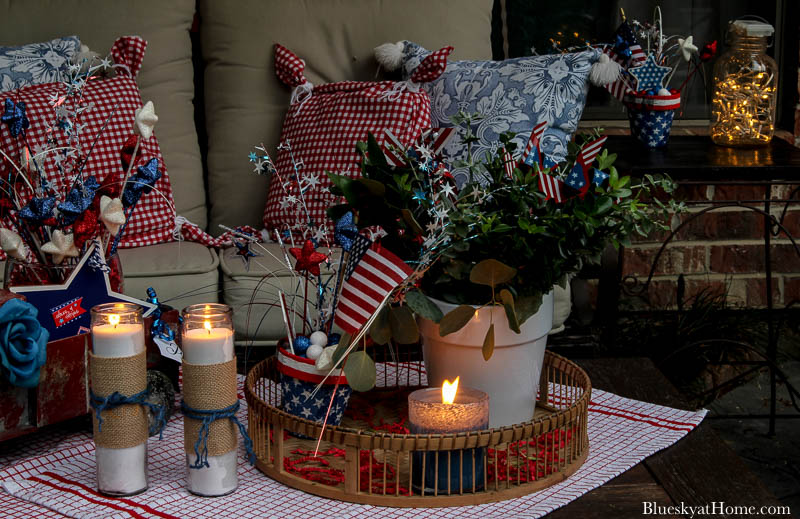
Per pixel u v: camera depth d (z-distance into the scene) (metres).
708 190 2.66
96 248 1.12
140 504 0.93
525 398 1.12
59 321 1.09
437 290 1.09
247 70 2.25
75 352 1.08
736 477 1.01
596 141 1.04
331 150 2.02
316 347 1.07
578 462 1.02
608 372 1.38
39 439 1.13
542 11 2.75
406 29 2.26
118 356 0.93
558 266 1.04
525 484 0.96
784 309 2.67
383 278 0.98
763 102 2.23
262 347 1.81
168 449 1.09
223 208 2.24
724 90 2.26
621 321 2.60
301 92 2.18
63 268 1.11
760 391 2.49
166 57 2.20
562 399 1.25
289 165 2.08
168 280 1.78
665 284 2.71
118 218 1.05
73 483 0.99
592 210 1.02
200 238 2.00
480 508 0.92
